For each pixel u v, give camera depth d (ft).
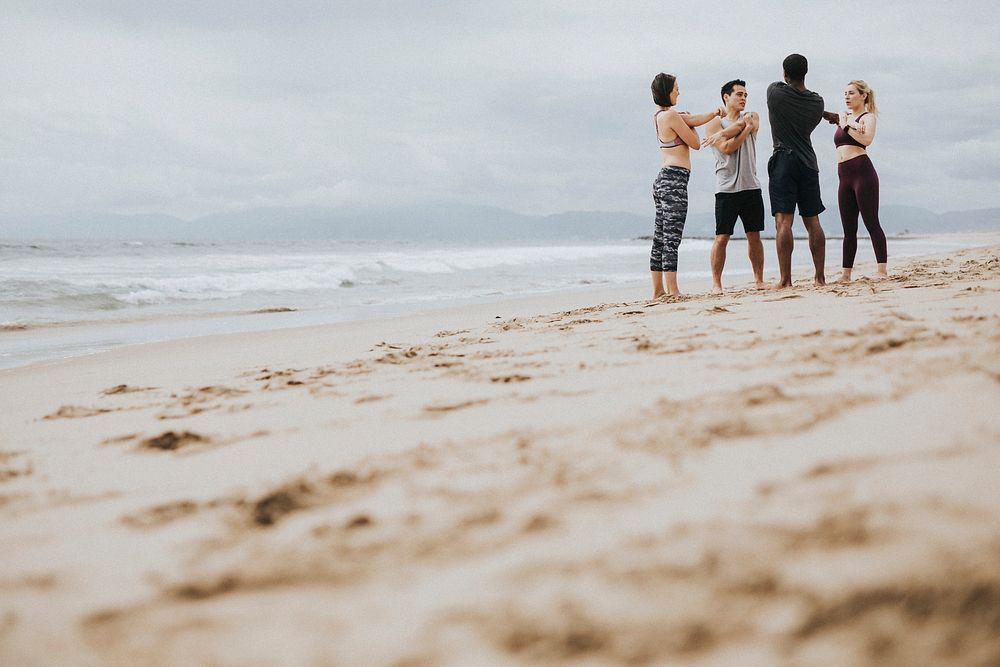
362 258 67.21
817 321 11.05
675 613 3.14
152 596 3.81
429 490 4.95
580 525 4.10
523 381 8.28
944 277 19.26
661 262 20.72
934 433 4.76
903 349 7.54
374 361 11.48
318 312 28.25
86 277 42.06
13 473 6.42
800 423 5.33
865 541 3.48
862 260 50.96
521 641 3.09
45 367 15.38
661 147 20.52
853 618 2.98
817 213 19.72
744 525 3.81
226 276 41.39
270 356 15.38
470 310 25.88
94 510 5.23
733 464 4.70
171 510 5.09
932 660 2.75
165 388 11.21
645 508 4.21
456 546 4.03
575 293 33.32
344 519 4.61
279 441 6.71
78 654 3.31
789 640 2.90
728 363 8.00
